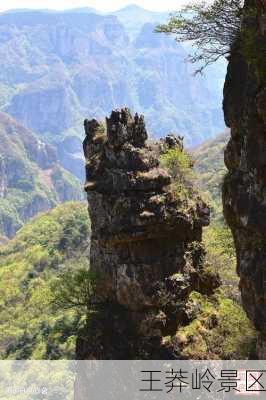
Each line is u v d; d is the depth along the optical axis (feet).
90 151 152.66
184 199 144.97
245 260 91.76
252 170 89.40
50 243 518.78
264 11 86.89
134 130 145.89
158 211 140.36
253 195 88.94
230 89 97.55
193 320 140.97
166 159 148.97
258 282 88.48
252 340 135.13
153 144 151.64
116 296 146.20
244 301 93.15
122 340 141.59
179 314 140.46
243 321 139.54
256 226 88.17
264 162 86.99
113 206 143.02
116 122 145.79
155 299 140.05
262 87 88.33
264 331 88.89
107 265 148.05
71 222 533.55
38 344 357.41
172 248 144.05
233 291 152.05
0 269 504.84
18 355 358.84
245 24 91.15
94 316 147.23
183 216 142.72
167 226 141.38
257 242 89.66
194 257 146.82
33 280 457.27
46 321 373.61
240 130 94.68
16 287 454.81
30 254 504.84
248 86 92.27
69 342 223.10
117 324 143.64
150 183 141.69
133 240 141.38
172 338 138.10
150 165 143.95
